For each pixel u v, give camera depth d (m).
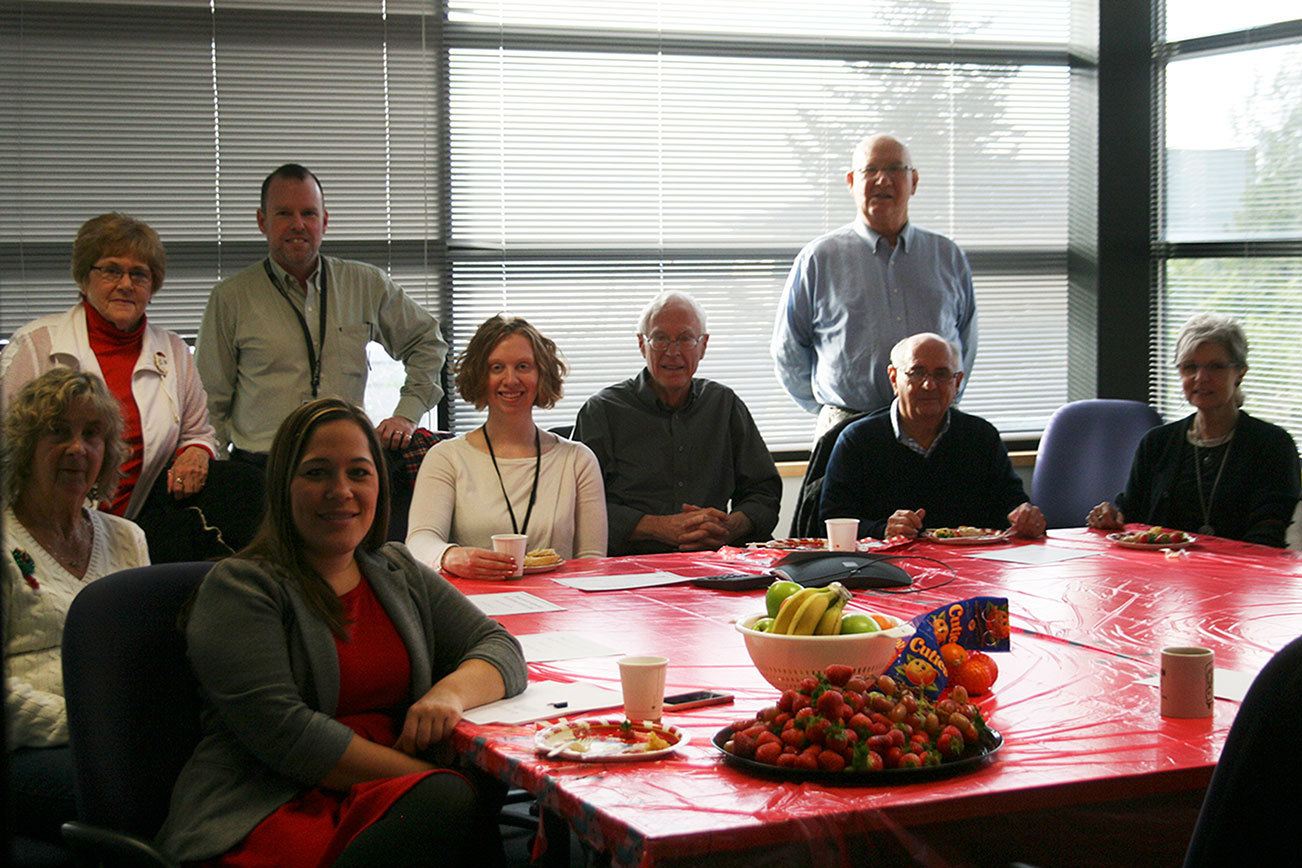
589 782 1.42
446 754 1.80
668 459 3.84
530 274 5.03
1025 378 5.61
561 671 2.02
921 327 4.62
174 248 4.66
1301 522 3.69
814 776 1.40
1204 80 5.28
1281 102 5.03
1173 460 3.82
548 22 5.00
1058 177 5.60
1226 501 3.68
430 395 4.24
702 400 3.90
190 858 1.69
